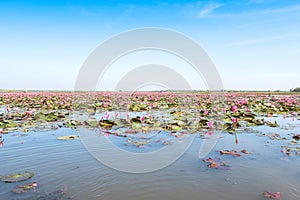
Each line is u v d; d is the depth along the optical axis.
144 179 3.42
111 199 2.84
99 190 3.07
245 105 15.22
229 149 5.06
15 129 7.29
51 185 3.22
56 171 3.75
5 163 4.10
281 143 5.58
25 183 3.26
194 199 2.85
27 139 5.93
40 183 3.28
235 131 7.16
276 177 3.52
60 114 10.71
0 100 19.19
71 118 9.80
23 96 24.59
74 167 3.92
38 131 7.00
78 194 2.96
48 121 8.90
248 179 3.46
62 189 3.11
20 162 4.15
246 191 3.07
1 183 3.26
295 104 15.73
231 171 3.77
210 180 3.40
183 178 3.49
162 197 2.90
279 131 7.16
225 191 3.07
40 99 19.91
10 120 8.84
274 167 3.93
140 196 2.90
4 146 5.22
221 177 3.52
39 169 3.83
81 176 3.52
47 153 4.71
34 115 10.08
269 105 14.06
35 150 4.92
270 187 3.18
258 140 5.92
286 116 10.91
